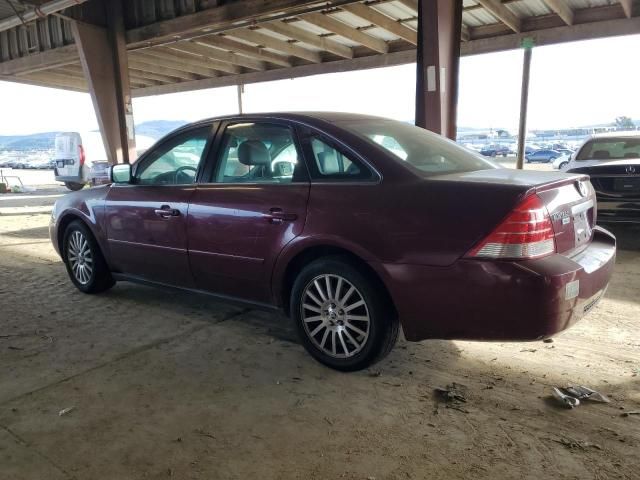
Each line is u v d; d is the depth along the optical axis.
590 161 6.95
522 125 9.39
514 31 11.30
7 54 14.65
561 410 2.73
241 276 3.62
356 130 3.37
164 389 3.06
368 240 2.96
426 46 6.44
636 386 2.97
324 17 11.03
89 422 2.71
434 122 6.58
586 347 3.53
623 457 2.32
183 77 18.52
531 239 2.60
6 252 7.37
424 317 2.85
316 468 2.30
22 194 18.44
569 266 2.67
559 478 2.19
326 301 3.22
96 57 10.78
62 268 6.27
